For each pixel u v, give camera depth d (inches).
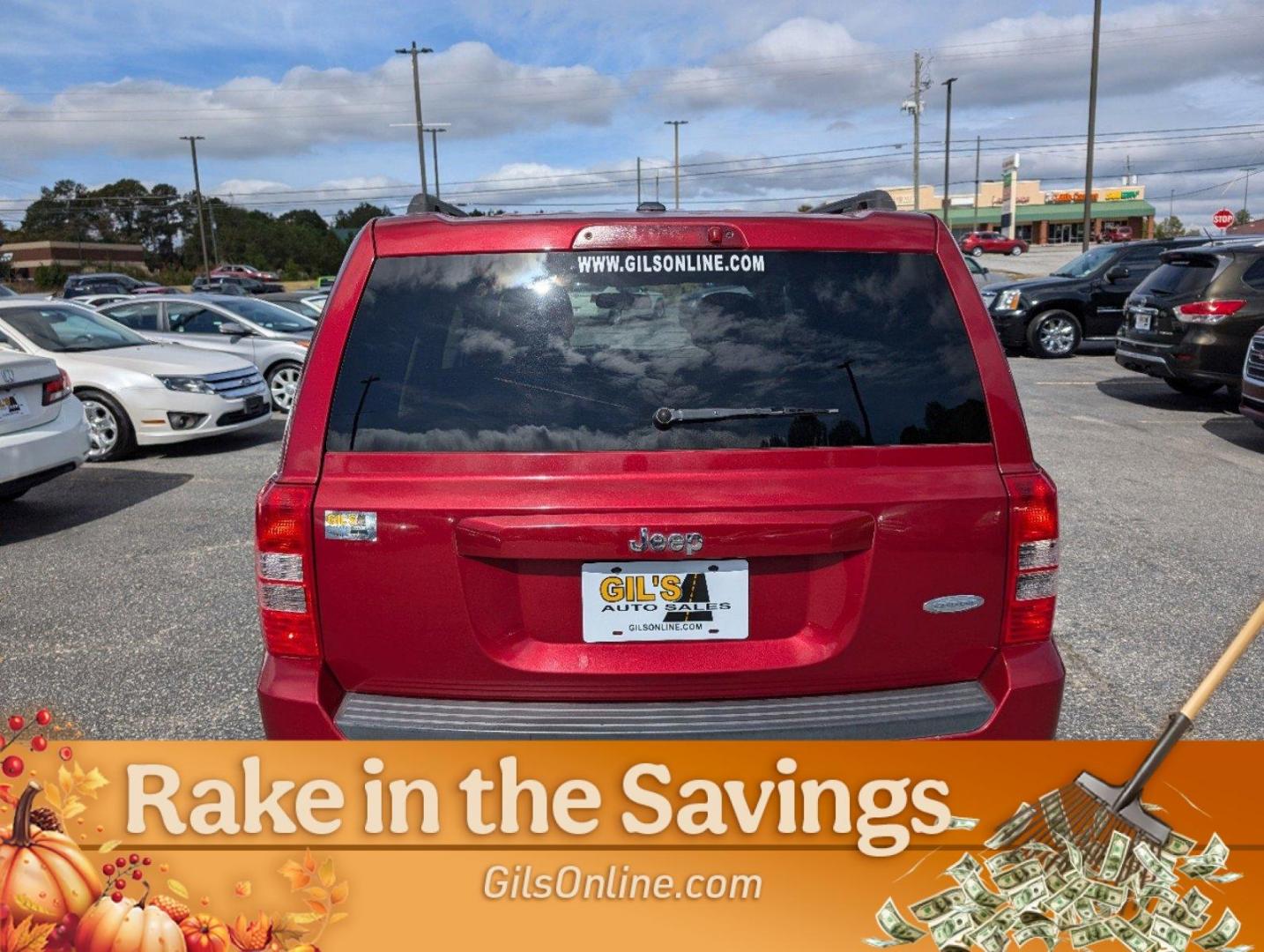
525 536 88.1
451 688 91.4
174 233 4699.8
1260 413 354.0
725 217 96.2
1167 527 259.3
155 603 206.2
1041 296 637.9
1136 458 346.0
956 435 92.6
